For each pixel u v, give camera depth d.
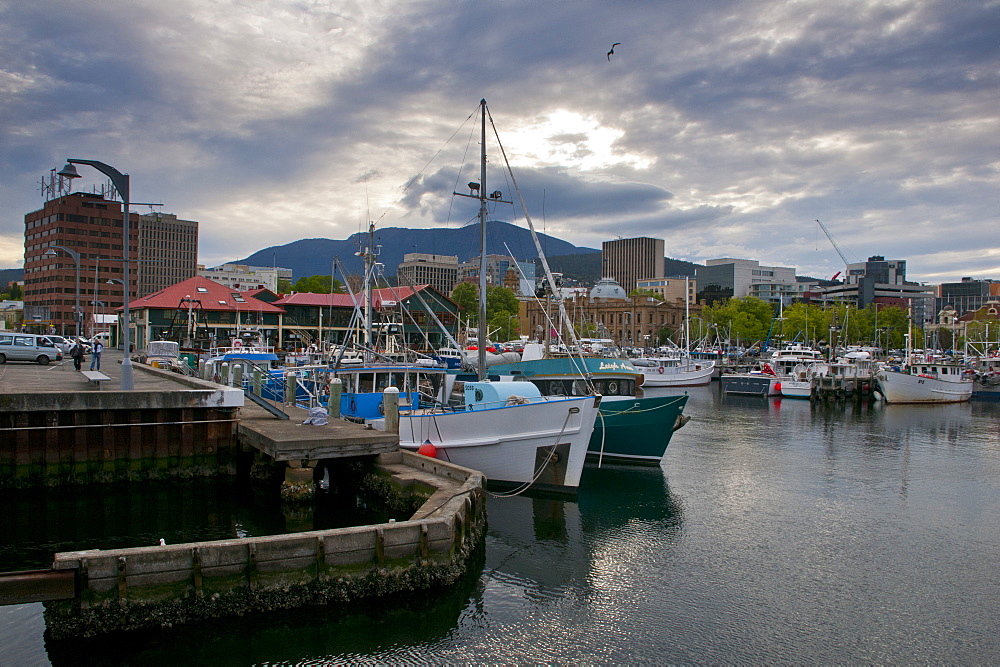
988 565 20.77
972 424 56.19
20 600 13.57
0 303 176.12
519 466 27.02
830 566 20.53
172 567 14.55
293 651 14.62
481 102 32.84
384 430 26.73
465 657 14.47
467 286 141.50
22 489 24.75
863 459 38.22
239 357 48.50
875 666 14.62
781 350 129.25
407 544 16.31
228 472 27.33
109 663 13.95
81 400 25.14
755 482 31.62
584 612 16.88
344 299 98.19
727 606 17.48
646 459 34.59
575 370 35.16
